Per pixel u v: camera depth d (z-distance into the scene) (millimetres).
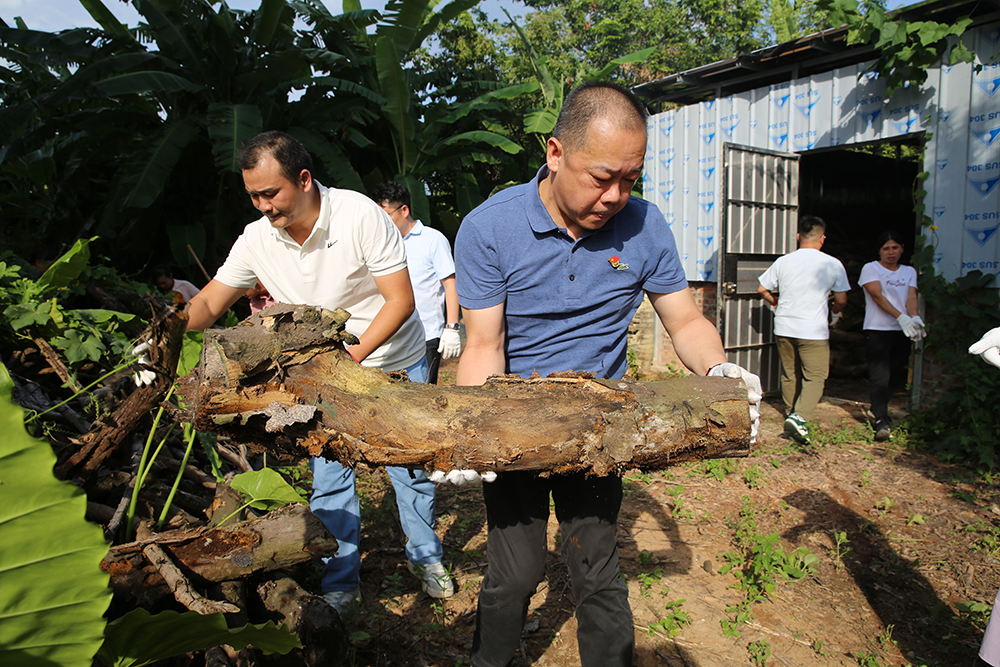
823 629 2689
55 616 1152
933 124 5520
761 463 4676
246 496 2232
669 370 7578
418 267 4070
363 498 3758
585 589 1929
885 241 5309
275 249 2400
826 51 6234
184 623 1313
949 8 5270
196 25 8133
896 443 5176
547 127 9789
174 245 7879
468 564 3131
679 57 21453
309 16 9539
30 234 8469
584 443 1485
